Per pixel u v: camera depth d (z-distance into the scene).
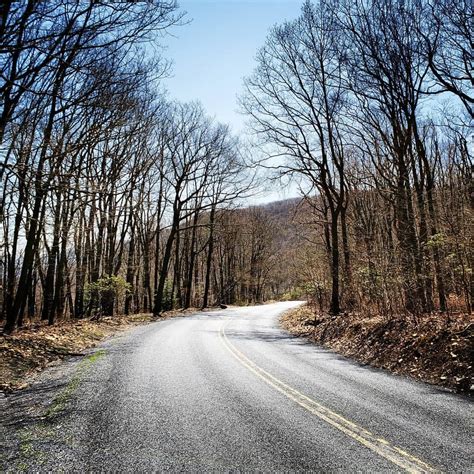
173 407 6.66
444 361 9.16
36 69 8.88
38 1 7.79
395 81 16.16
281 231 63.97
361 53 16.98
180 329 19.06
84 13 8.70
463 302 14.70
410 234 15.36
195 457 4.75
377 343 12.35
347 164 26.50
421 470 4.42
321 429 5.67
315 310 25.50
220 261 53.78
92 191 11.75
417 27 15.13
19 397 7.49
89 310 27.08
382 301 16.12
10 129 10.79
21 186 11.20
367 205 27.20
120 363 10.38
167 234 53.97
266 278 70.31
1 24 7.74
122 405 6.76
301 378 8.91
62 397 7.27
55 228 17.94
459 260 13.02
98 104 11.22
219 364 10.38
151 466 4.52
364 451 4.91
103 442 5.20
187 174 32.22
